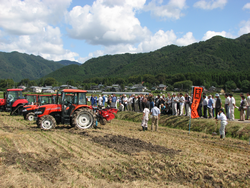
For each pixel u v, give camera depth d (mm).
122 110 18250
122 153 6492
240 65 170500
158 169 5297
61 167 5242
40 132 9266
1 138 7934
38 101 16656
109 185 4375
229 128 9953
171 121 12586
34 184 4305
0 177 4625
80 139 8148
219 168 5480
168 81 132875
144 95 15703
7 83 108812
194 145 7820
